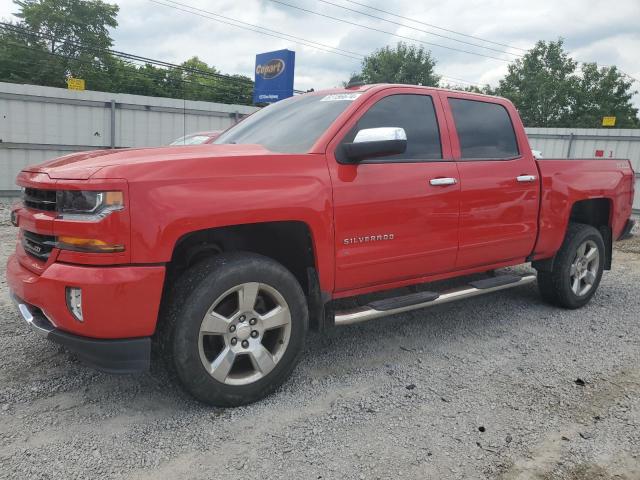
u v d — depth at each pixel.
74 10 46.31
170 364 2.96
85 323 2.71
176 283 3.02
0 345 3.98
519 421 3.11
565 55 56.38
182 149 3.32
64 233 2.73
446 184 4.00
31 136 14.38
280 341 3.30
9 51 42.69
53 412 3.06
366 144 3.36
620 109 54.41
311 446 2.80
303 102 4.24
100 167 2.77
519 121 4.82
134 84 43.94
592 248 5.42
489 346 4.30
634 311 5.41
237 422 3.02
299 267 3.69
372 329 4.66
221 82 43.94
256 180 3.09
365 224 3.58
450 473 2.61
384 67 54.44
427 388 3.51
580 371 3.84
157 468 2.58
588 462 2.73
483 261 4.49
